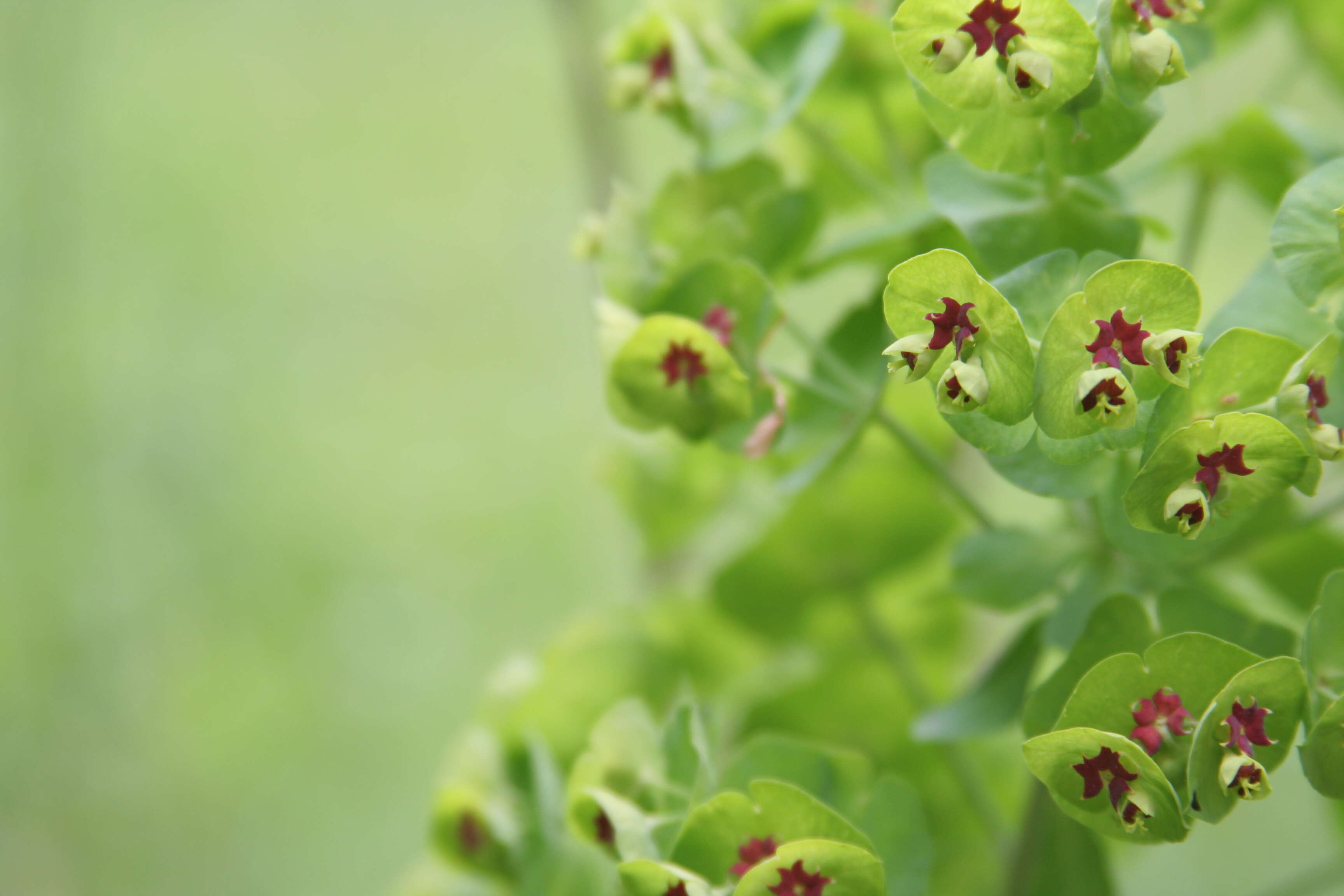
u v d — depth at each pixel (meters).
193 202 0.89
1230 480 0.33
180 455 0.85
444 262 0.91
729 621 0.41
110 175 0.86
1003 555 0.36
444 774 0.39
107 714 0.80
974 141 0.34
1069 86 0.33
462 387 0.90
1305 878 0.40
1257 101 0.40
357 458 0.88
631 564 0.48
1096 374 0.32
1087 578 0.36
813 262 0.37
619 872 0.34
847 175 0.40
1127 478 0.34
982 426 0.33
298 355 0.89
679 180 0.38
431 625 0.85
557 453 0.87
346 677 0.83
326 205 0.91
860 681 0.40
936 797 0.40
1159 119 0.34
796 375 0.37
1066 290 0.33
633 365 0.36
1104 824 0.33
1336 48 0.40
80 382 0.84
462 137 0.91
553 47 0.87
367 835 0.79
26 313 0.82
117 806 0.79
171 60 0.89
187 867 0.78
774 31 0.39
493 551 0.86
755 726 0.40
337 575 0.85
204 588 0.83
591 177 0.45
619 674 0.40
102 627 0.81
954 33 0.33
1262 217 0.39
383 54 0.91
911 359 0.32
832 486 0.40
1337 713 0.32
